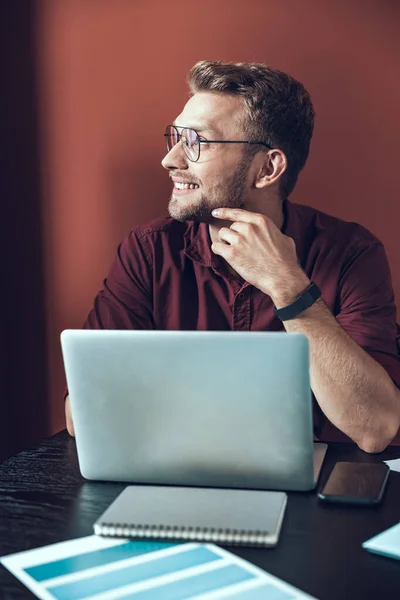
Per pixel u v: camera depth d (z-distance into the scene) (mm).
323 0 2174
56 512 1061
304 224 1986
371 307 1845
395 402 1460
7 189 2375
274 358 1040
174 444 1115
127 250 1983
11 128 2350
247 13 2209
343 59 2188
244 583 836
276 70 1869
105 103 2297
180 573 864
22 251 2393
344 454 1369
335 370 1460
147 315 1978
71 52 2295
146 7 2248
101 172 2322
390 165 2205
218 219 1840
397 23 2148
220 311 1933
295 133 1905
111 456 1151
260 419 1074
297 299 1537
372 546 908
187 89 2248
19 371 2436
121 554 917
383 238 2234
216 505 1021
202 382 1070
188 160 1826
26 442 2455
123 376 1098
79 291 2377
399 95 2174
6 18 2312
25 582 846
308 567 876
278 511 993
